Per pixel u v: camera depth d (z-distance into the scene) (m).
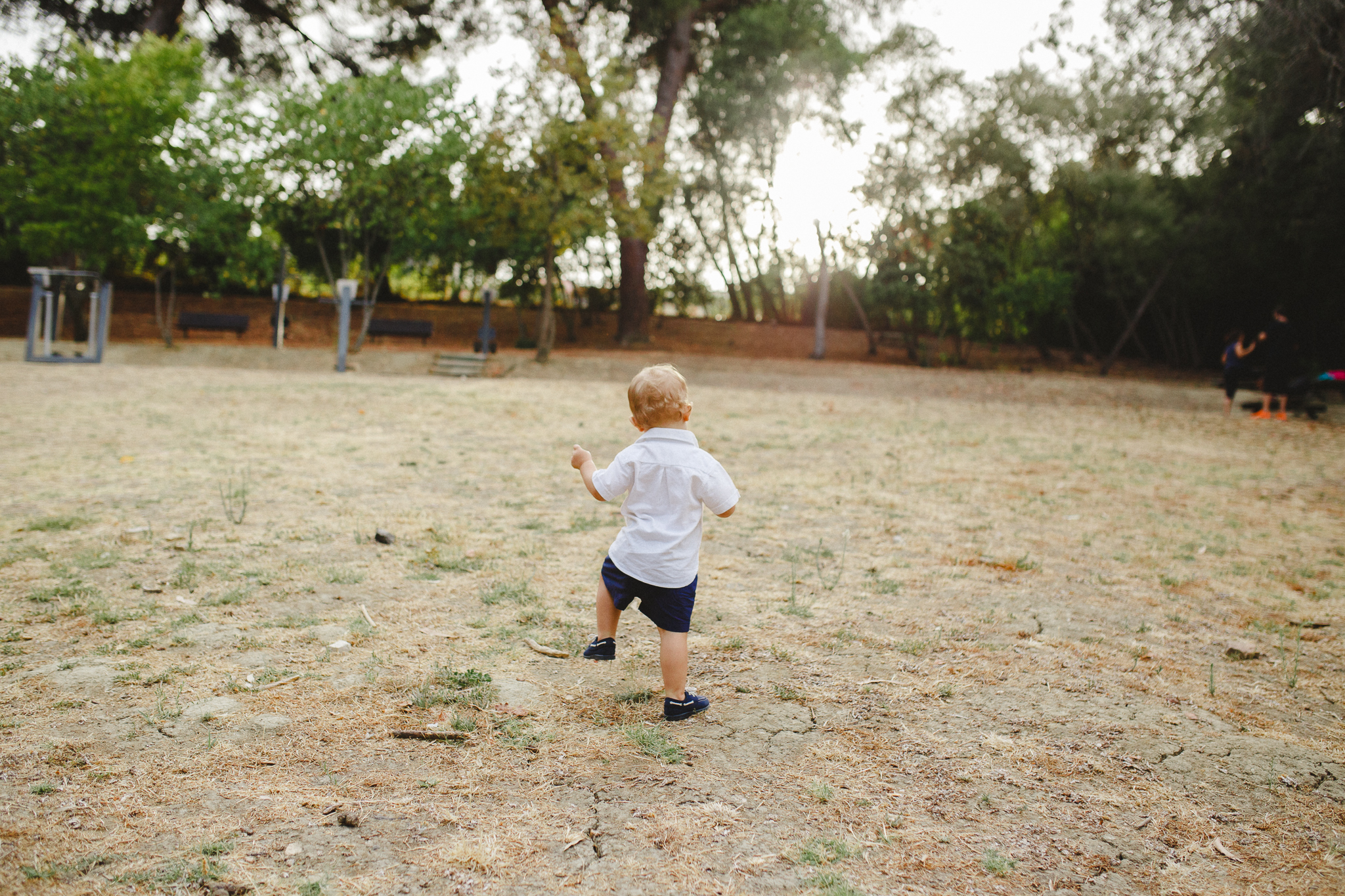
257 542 5.19
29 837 2.23
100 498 6.15
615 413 12.71
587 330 30.38
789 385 20.12
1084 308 30.67
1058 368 28.23
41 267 21.00
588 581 4.69
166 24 23.95
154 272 22.12
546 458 8.59
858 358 28.14
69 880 2.07
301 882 2.10
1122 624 4.36
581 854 2.26
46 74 18.55
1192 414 16.28
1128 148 27.16
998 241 25.75
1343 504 7.84
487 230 23.05
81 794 2.45
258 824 2.35
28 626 3.76
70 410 10.82
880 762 2.83
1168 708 3.33
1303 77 20.31
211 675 3.31
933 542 5.87
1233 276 26.58
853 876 2.20
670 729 3.01
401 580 4.59
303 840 2.28
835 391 19.42
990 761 2.86
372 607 4.15
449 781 2.61
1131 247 25.52
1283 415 15.45
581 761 2.77
